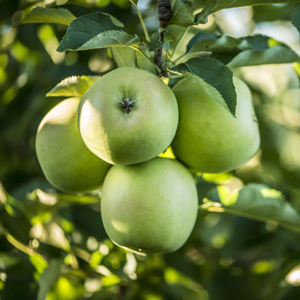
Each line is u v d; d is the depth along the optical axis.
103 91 1.13
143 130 1.12
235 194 1.25
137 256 1.31
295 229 1.26
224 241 1.40
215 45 1.20
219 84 1.14
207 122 1.17
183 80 1.19
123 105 1.12
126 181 1.16
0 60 1.58
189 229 1.17
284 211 1.25
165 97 1.13
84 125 1.13
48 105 1.42
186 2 1.14
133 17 1.41
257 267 1.37
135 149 1.13
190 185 1.17
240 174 1.52
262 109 1.54
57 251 1.29
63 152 1.18
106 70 1.39
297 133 1.80
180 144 1.18
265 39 1.21
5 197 1.28
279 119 1.79
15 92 1.45
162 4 1.16
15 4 1.40
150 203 1.15
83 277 1.30
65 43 1.12
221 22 1.62
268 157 1.54
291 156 1.83
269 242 1.38
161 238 1.16
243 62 1.21
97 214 1.35
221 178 1.33
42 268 1.28
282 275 1.31
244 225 1.38
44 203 1.28
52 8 1.18
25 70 1.46
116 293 1.31
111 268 1.29
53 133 1.19
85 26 1.13
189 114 1.17
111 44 1.13
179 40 1.18
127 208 1.15
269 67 1.88
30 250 1.29
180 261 1.33
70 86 1.19
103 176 1.19
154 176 1.16
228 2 1.16
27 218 1.29
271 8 1.50
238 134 1.17
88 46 1.12
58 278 1.26
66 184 1.20
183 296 1.34
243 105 1.18
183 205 1.16
